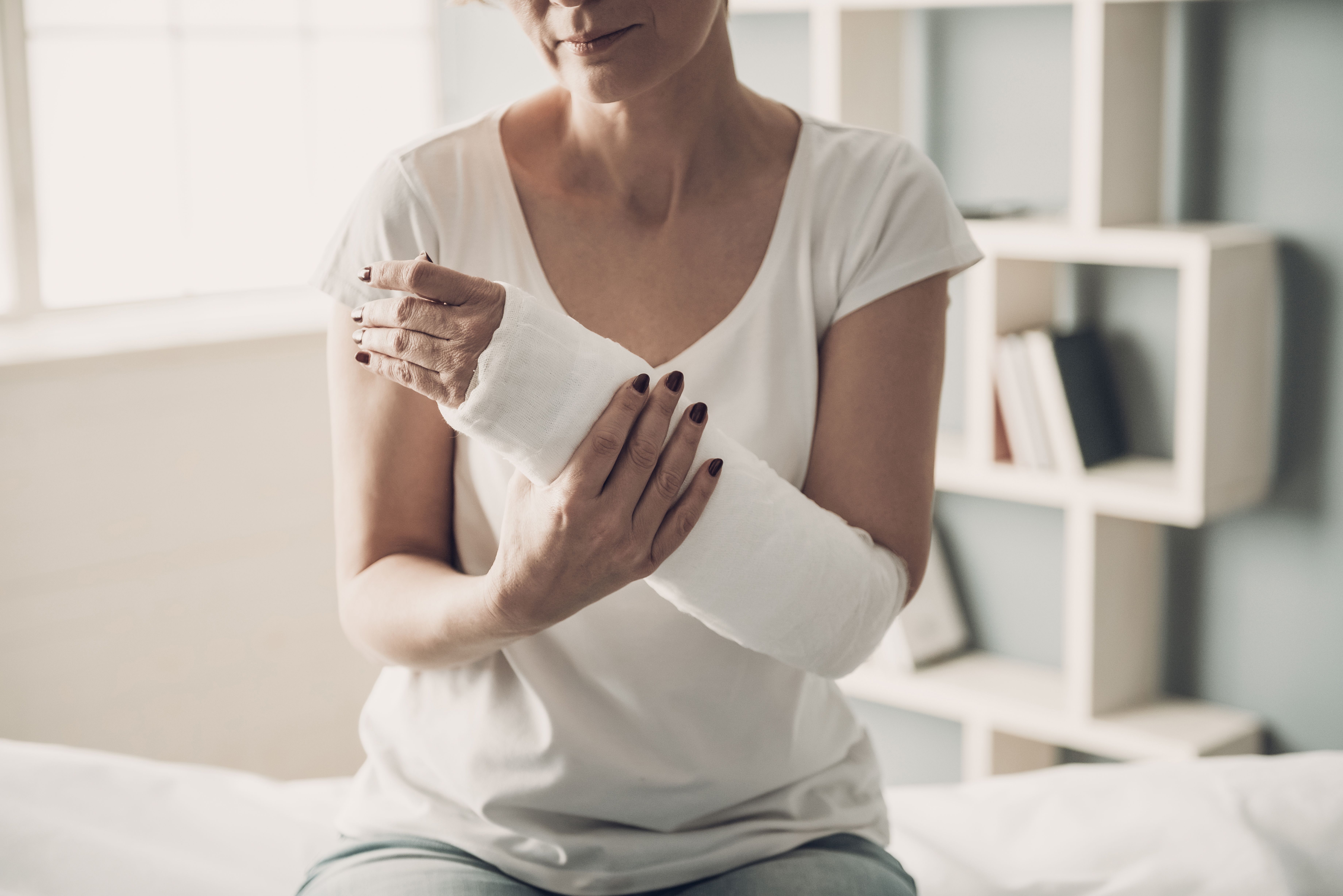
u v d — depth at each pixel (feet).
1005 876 4.38
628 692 3.21
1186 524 6.59
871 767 3.57
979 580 8.19
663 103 3.23
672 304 3.32
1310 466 6.86
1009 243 6.98
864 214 3.34
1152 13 6.77
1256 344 6.73
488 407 2.56
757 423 3.27
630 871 3.21
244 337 8.31
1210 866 4.15
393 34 10.15
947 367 8.16
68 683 7.82
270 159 9.64
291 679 8.87
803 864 3.16
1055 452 7.14
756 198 3.37
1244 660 7.23
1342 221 6.58
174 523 8.17
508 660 3.26
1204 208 6.99
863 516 3.28
